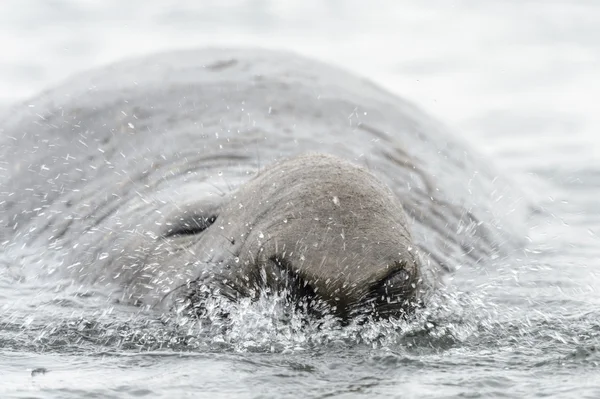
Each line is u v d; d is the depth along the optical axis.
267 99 34.97
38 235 31.56
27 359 21.14
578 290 28.14
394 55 66.56
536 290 27.98
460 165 36.03
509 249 32.81
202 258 22.69
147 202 29.08
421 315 22.03
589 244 34.47
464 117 56.25
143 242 25.69
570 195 41.78
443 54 67.25
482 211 33.94
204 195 25.98
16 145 36.28
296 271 20.38
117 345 22.16
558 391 18.66
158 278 23.86
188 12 72.81
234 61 37.31
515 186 39.97
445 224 31.22
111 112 35.50
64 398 18.14
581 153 49.19
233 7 74.69
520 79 63.53
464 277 28.11
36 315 24.58
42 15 71.44
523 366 20.38
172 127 33.88
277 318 21.05
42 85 58.06
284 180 21.83
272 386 18.70
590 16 74.69
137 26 69.00
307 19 73.00
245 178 29.09
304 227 20.67
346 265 20.22
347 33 70.31
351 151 32.84
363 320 20.95
